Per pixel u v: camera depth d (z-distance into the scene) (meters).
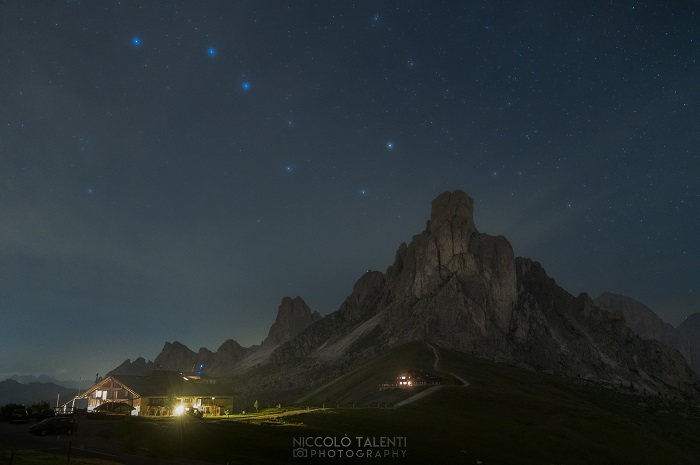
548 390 165.25
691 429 160.00
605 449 92.25
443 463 62.19
